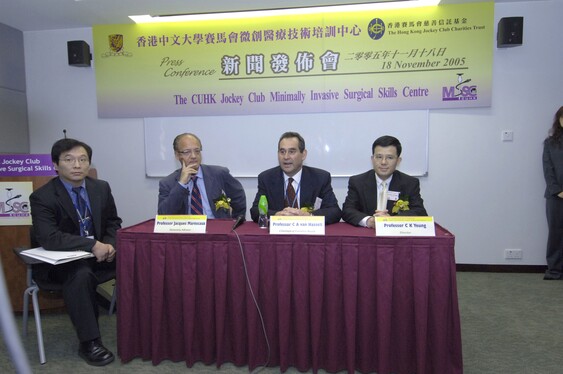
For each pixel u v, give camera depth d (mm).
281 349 1720
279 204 2299
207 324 1769
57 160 2035
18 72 3758
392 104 3410
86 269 1934
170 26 3584
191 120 3670
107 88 3723
